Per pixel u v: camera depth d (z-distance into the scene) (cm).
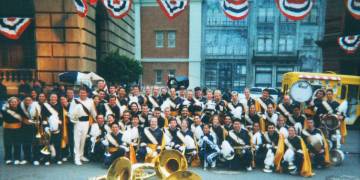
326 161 819
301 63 3127
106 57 1758
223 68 3175
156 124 826
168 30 3042
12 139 801
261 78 3180
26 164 817
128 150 788
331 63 1880
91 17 1566
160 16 3033
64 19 1422
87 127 838
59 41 1433
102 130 838
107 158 786
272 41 3142
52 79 1444
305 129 831
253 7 3123
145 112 887
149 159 789
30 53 1485
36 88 1188
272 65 3145
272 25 3127
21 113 799
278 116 831
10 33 1223
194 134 839
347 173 784
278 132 805
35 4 1411
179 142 820
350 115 1341
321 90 923
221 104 946
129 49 2633
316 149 805
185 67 3081
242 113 923
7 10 1466
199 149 825
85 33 1488
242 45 3152
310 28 3100
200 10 3036
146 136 817
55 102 827
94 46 1616
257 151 813
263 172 787
